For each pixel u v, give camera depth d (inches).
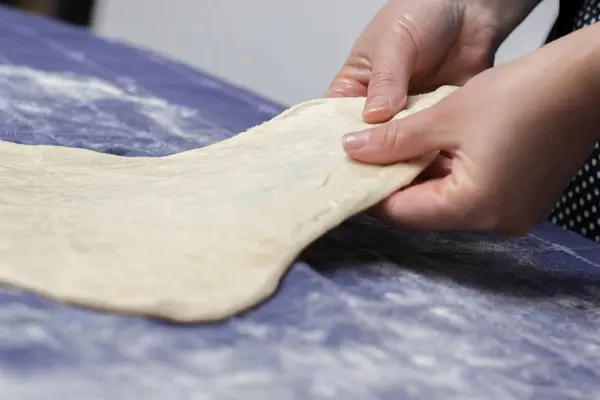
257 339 15.2
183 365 13.8
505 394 15.7
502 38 35.4
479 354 17.2
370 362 15.5
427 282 20.7
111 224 17.9
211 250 17.1
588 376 17.5
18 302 14.6
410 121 20.5
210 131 34.4
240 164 22.6
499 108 19.8
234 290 16.0
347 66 33.4
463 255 23.8
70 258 15.9
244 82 83.7
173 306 14.9
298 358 14.9
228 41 84.3
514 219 21.2
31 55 41.4
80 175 22.5
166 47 90.5
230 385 13.5
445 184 20.8
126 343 14.0
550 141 20.0
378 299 18.8
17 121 29.8
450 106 20.4
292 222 18.3
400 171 20.7
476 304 20.1
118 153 28.6
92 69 41.8
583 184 34.1
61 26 51.1
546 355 18.0
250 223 18.2
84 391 12.4
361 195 19.5
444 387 15.4
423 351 16.7
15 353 13.0
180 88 42.1
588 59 19.5
